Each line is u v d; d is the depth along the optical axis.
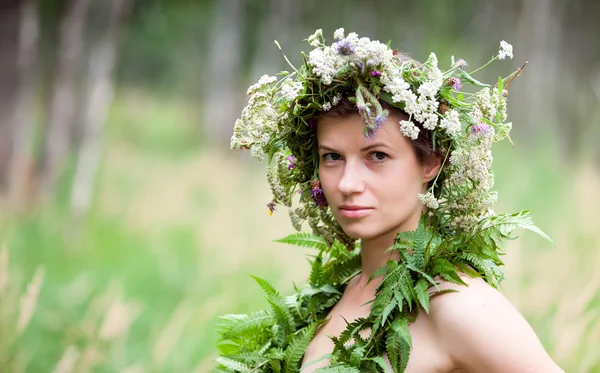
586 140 13.41
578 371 3.80
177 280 6.71
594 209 7.29
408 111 1.97
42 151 11.24
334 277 2.40
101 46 10.57
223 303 5.66
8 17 13.47
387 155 2.02
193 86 26.31
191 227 8.70
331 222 2.37
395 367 1.90
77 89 10.83
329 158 2.09
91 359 4.44
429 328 1.93
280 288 6.01
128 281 6.86
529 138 14.38
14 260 6.72
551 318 4.28
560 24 21.09
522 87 16.88
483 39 22.00
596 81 18.45
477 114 2.04
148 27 24.05
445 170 2.12
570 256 5.23
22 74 11.57
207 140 20.42
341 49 1.97
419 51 22.30
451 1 22.31
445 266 1.93
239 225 8.39
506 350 1.82
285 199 2.35
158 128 22.09
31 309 4.21
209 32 24.33
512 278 4.63
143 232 8.88
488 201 2.10
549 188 7.45
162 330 5.27
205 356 4.73
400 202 2.04
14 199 9.93
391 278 1.99
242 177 12.24
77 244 8.31
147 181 12.01
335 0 24.19
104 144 13.18
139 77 26.34
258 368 2.20
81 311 5.29
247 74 23.59
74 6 10.66
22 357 4.55
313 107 2.08
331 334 2.15
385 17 24.66
